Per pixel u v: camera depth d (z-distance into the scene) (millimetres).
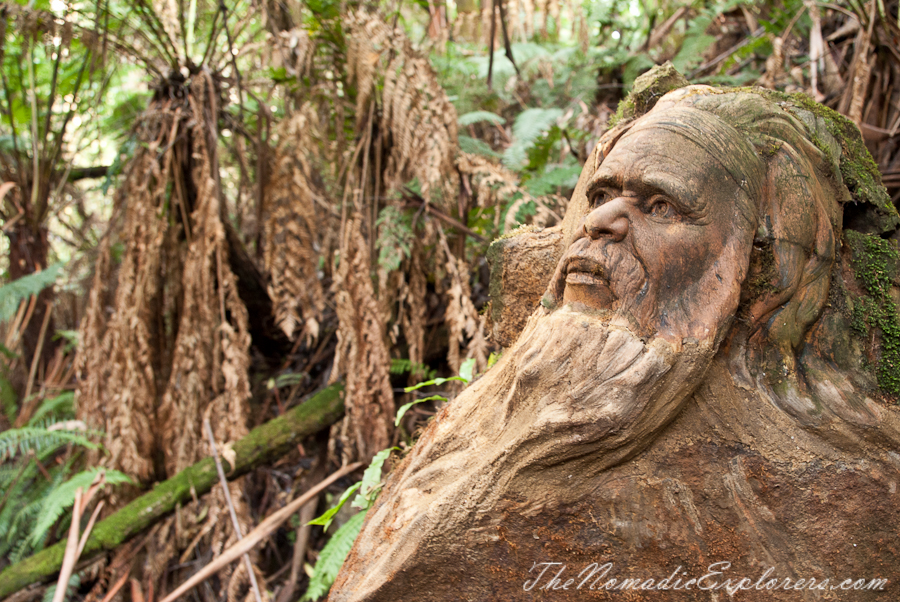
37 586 2293
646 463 1113
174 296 2859
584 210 1334
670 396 1053
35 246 3639
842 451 1128
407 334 2594
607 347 1041
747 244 1091
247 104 3189
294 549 2703
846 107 2676
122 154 3006
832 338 1224
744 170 1104
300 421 2523
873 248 1275
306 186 2488
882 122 2650
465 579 1190
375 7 2562
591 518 1130
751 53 3207
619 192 1134
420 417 2639
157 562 2566
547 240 1437
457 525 1150
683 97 1239
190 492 2398
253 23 3357
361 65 2402
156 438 2732
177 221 2881
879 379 1227
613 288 1100
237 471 2445
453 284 2420
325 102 2699
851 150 1316
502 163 2846
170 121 2754
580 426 1039
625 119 1344
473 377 1652
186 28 2994
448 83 3432
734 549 1130
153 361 2836
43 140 3508
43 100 3795
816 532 1117
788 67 3096
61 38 2621
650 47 3525
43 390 3502
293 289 2525
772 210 1144
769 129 1194
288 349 3311
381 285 2449
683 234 1073
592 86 3375
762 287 1137
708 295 1079
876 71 2672
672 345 1046
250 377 3316
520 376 1098
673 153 1079
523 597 1189
